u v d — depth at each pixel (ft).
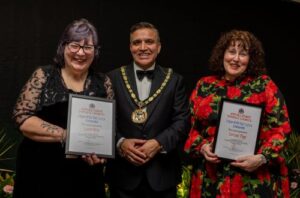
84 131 8.99
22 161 9.03
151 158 10.48
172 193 10.89
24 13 16.49
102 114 9.21
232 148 9.62
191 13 19.70
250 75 10.08
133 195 10.66
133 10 18.40
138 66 11.05
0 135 16.21
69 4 17.11
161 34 19.10
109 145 9.18
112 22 17.98
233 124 9.64
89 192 9.28
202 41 19.98
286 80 22.34
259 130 9.57
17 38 16.43
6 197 13.30
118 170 10.75
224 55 10.14
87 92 9.41
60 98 9.00
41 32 16.72
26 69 16.57
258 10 21.33
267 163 9.50
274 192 9.77
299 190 16.20
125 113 10.66
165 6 19.11
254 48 9.98
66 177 9.05
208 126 10.07
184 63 19.65
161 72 11.03
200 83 10.60
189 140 10.31
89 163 9.02
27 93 8.96
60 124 9.04
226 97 9.98
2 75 16.29
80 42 9.14
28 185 8.89
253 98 9.80
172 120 10.80
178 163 11.20
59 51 9.37
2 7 16.19
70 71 9.34
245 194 9.64
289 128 9.68
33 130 8.78
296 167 17.81
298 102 22.74
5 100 16.34
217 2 20.29
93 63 9.78
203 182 10.09
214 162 9.73
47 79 9.12
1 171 15.83
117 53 18.12
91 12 17.53
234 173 9.73
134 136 10.57
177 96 10.84
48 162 8.95
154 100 10.68
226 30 20.53
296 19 22.40
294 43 22.43
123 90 10.80
